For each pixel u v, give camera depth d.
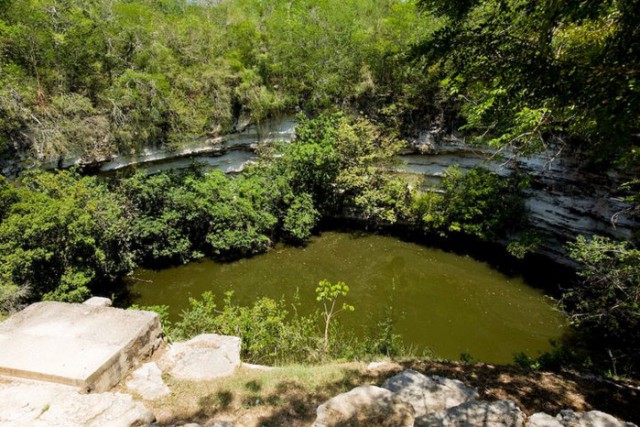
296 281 14.44
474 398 5.04
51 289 10.80
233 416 4.96
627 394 5.62
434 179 17.94
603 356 9.79
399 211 17.50
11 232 9.93
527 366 7.16
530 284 13.87
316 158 16.67
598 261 9.77
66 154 13.88
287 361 8.16
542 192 14.63
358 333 11.25
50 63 13.02
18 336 5.76
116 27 14.31
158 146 16.03
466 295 13.49
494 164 15.92
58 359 5.30
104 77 14.26
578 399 5.37
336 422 4.19
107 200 13.50
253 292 13.80
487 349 10.76
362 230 18.22
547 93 3.66
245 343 8.59
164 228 15.12
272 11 20.02
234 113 17.36
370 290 13.84
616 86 3.26
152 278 14.80
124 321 6.18
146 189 15.11
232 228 16.12
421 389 5.06
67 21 13.28
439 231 16.52
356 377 5.87
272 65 17.05
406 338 11.23
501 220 14.91
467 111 13.20
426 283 14.29
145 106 14.86
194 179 16.67
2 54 12.18
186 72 16.00
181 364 6.06
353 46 17.28
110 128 14.57
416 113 17.20
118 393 5.25
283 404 5.18
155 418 4.83
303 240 17.38
